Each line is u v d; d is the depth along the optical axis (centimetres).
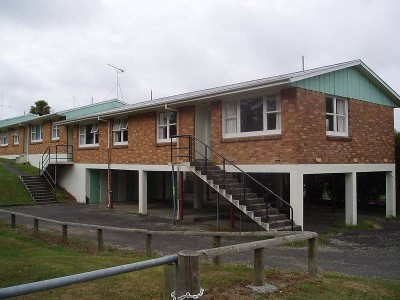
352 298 596
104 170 2503
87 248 1103
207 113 1708
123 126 2127
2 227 1473
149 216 1831
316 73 1372
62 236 1182
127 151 2053
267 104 1413
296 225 1284
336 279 698
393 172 1798
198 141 1666
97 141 2375
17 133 3672
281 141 1348
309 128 1354
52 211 2003
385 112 1786
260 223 1235
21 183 2536
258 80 1516
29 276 727
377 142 1717
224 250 533
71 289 638
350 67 1570
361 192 2192
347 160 1530
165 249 1081
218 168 1525
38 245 1130
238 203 1302
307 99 1354
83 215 1862
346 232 1392
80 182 2469
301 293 597
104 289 635
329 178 2280
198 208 2095
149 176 2669
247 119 1477
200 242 1186
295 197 1298
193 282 440
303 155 1320
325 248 1103
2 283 688
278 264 887
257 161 1418
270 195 2159
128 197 2588
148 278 698
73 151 2572
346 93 1549
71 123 2531
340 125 1544
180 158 1708
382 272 848
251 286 612
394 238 1275
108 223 1608
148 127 1914
